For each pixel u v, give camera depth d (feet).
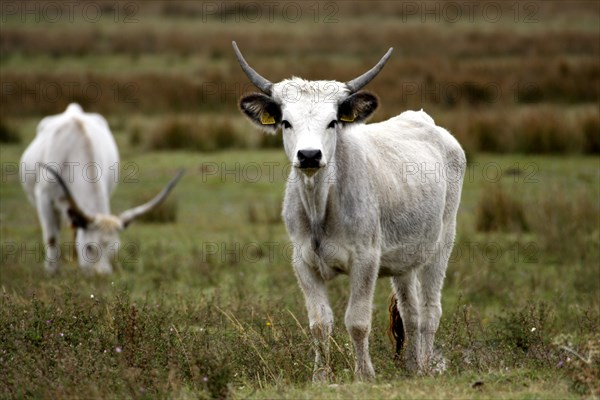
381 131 90.84
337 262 80.07
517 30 427.74
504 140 221.87
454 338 87.10
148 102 286.87
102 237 139.54
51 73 337.11
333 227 79.46
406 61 333.62
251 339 83.15
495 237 155.43
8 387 70.95
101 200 153.69
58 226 156.15
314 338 79.30
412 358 86.48
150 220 179.11
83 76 324.80
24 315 88.22
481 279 125.18
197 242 159.84
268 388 71.82
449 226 96.99
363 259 80.02
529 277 129.70
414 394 67.82
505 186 184.55
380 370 81.66
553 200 160.45
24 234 174.19
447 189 95.86
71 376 70.69
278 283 125.18
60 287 112.57
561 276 129.70
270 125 83.46
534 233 157.07
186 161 225.76
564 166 205.46
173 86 298.76
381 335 93.04
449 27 447.01
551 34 397.80
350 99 81.05
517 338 89.86
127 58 384.68
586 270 129.70
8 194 204.85
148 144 239.50
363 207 79.92
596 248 142.51
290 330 88.99
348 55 382.01
